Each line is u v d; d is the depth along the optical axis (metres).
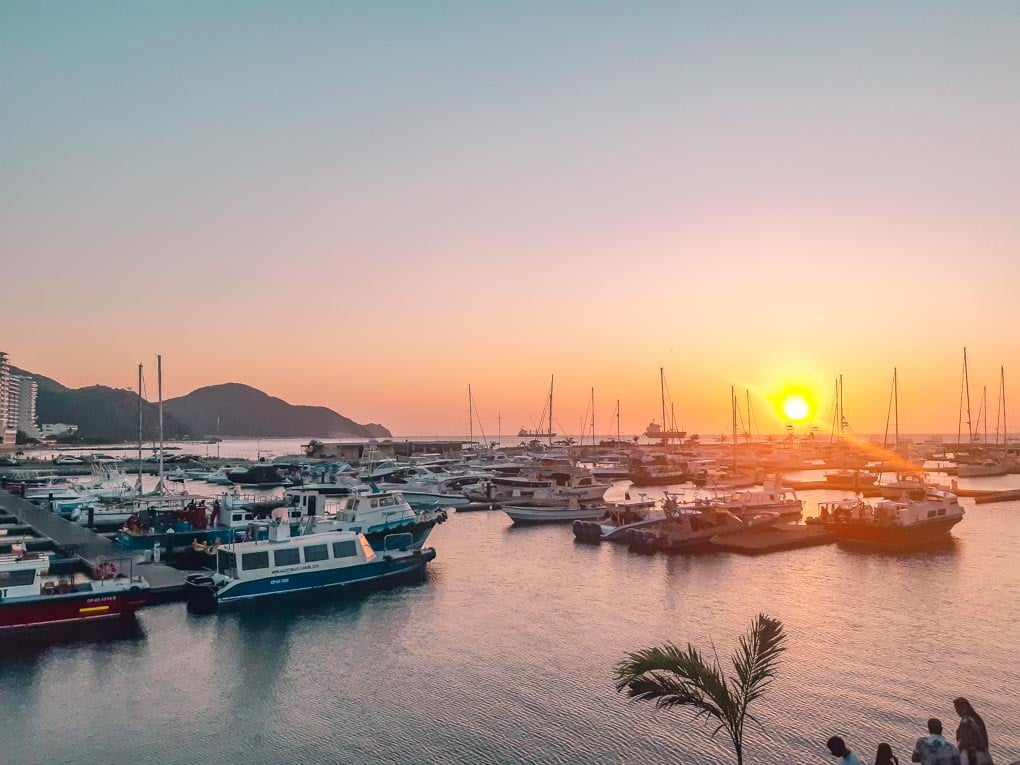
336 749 29.73
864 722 31.08
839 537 76.19
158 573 56.25
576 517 93.50
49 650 41.34
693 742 29.69
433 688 35.75
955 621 45.41
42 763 28.83
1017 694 33.75
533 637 43.31
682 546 70.94
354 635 44.09
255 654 40.88
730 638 42.59
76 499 99.62
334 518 65.94
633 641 42.31
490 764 28.23
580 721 31.80
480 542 78.00
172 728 31.78
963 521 89.31
